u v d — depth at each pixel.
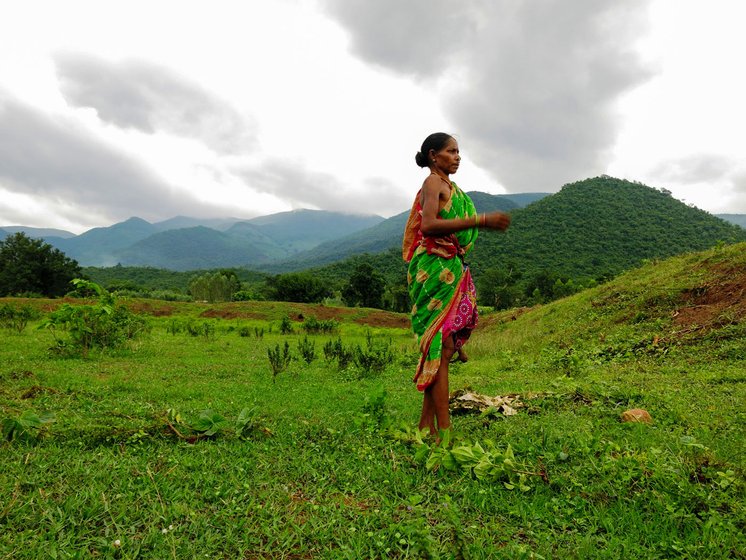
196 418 4.34
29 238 66.12
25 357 10.04
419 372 3.67
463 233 3.70
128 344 12.45
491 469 2.83
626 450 3.11
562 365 9.02
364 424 3.96
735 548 2.00
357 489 2.68
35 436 3.38
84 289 11.83
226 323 34.34
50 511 2.21
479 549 1.97
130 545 1.97
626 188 193.25
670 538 2.09
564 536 2.13
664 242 139.12
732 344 8.38
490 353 13.84
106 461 2.93
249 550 2.03
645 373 7.54
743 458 3.02
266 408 5.16
